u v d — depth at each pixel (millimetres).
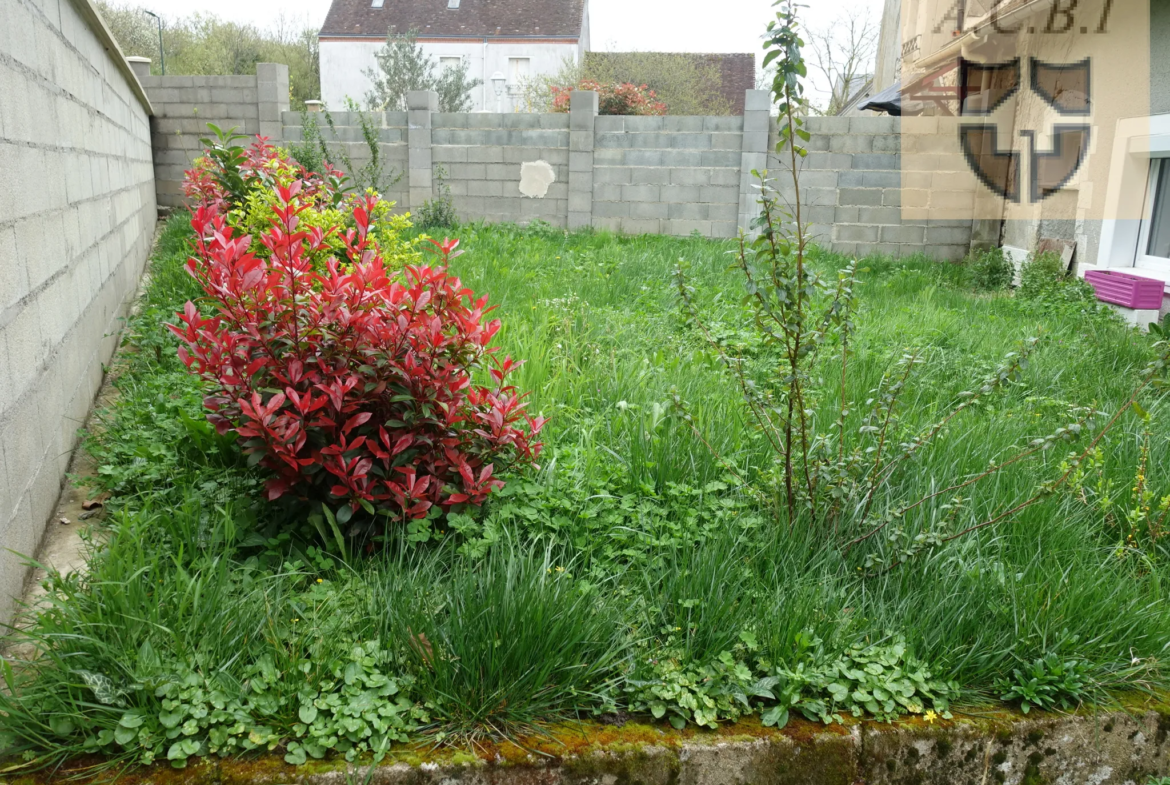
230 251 2693
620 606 2572
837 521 2979
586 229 12344
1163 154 7707
